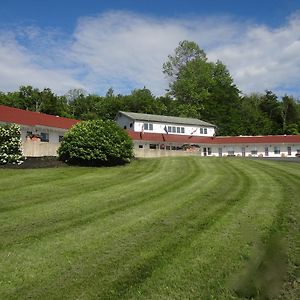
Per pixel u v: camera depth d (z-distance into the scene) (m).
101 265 6.67
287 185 15.45
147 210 10.91
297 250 7.32
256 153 55.53
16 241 8.02
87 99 85.69
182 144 54.94
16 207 11.38
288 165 25.06
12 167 21.09
